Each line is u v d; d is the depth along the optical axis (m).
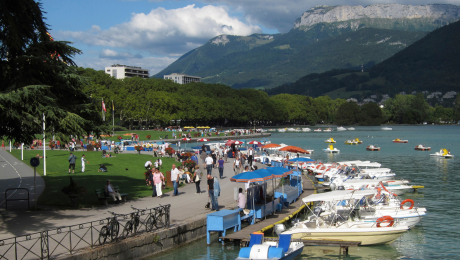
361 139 133.12
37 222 19.73
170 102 148.62
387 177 41.22
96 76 141.38
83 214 21.86
